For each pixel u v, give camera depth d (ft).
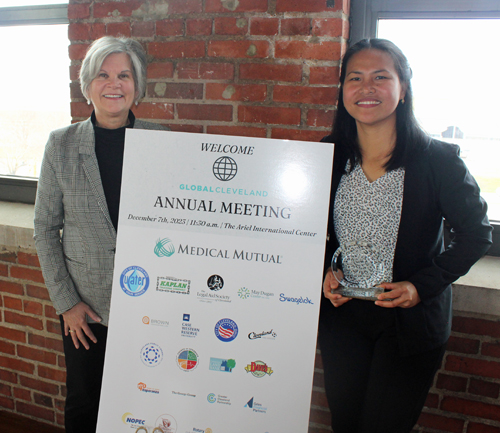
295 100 5.06
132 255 3.82
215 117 5.35
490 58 5.08
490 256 5.47
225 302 3.76
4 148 7.07
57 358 6.21
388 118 3.87
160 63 5.41
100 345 4.62
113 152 4.43
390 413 3.85
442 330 3.84
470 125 5.28
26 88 6.75
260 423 3.79
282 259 3.69
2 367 6.59
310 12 4.85
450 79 5.24
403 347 3.77
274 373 3.75
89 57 4.28
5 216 6.27
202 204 3.73
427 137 3.86
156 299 3.81
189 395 3.83
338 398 4.26
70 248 4.50
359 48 3.88
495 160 5.27
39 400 6.47
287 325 3.72
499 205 5.38
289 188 3.65
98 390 4.75
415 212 3.76
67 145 4.38
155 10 5.32
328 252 4.31
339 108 4.16
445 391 5.08
